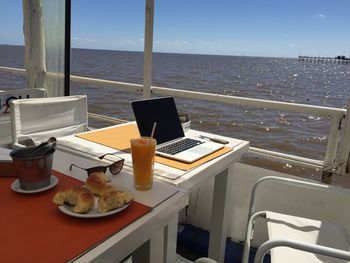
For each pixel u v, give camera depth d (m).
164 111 1.51
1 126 1.85
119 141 1.45
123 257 0.71
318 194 1.75
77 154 1.26
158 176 1.08
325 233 1.29
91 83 2.73
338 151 1.72
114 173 1.07
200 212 2.07
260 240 1.88
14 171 0.97
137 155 0.91
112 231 0.70
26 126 1.57
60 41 2.49
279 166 1.91
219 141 1.55
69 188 0.85
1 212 0.76
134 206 0.83
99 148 1.34
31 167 0.85
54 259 0.59
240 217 1.98
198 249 1.94
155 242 0.90
